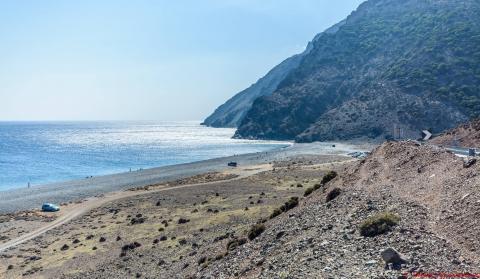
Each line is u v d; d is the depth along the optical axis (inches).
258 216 2133.4
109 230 2372.0
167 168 5659.5
